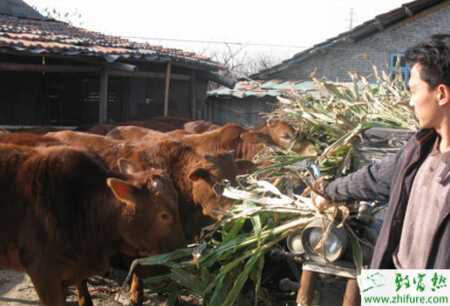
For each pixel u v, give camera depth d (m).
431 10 21.78
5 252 4.62
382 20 21.89
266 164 5.63
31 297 5.98
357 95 5.77
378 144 4.57
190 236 5.57
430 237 2.39
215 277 4.10
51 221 4.46
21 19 18.52
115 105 17.55
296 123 6.53
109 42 15.16
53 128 12.52
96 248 4.68
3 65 11.09
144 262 4.16
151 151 5.90
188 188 5.59
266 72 24.27
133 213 4.48
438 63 2.38
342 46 22.92
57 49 11.67
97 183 4.71
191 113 18.73
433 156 2.51
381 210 3.98
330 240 3.51
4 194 4.52
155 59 14.75
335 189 3.16
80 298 5.32
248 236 4.03
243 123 22.89
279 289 5.21
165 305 5.77
